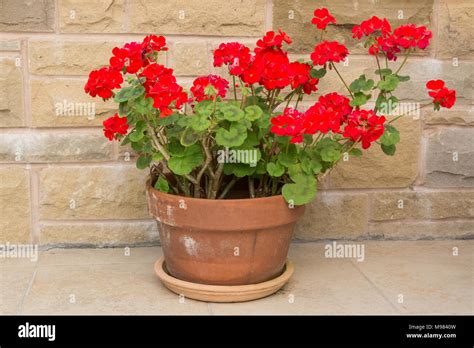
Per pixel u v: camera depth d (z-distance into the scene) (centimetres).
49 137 280
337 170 289
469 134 292
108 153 282
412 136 290
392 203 292
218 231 251
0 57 275
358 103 259
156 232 287
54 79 278
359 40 284
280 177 264
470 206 295
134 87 250
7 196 281
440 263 279
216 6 279
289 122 244
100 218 285
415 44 256
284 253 261
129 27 278
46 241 284
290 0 281
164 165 278
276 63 252
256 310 253
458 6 287
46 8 275
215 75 270
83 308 254
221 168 256
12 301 256
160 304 256
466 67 289
